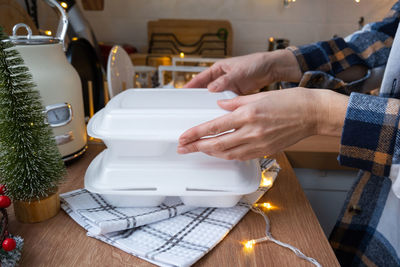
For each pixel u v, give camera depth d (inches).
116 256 17.8
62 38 25.2
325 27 59.9
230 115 17.8
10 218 20.8
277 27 60.4
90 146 31.0
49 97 23.4
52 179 20.2
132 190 20.2
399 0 29.7
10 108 18.0
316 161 32.0
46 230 19.7
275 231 20.2
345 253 26.6
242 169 21.0
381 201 24.5
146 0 59.2
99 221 18.7
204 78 30.0
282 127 18.0
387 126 17.0
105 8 59.7
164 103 21.2
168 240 18.5
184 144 18.5
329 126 18.5
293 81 30.0
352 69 29.6
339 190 34.3
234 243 19.0
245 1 58.9
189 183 20.1
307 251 18.6
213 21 58.4
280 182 26.2
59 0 42.8
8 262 15.7
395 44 20.6
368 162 18.3
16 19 42.0
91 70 36.5
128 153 20.2
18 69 17.8
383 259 23.6
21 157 18.7
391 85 21.3
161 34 59.1
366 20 58.8
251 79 28.9
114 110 19.8
